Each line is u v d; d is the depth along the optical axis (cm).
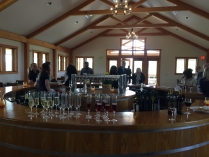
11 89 424
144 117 214
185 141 204
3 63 759
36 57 1005
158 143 196
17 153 206
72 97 219
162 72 1289
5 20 668
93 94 375
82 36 1227
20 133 203
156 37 1288
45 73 377
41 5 686
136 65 1327
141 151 193
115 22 1277
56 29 938
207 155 218
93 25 1089
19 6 628
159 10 777
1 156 213
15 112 226
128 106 383
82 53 1366
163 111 245
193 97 415
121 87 389
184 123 197
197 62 1236
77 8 821
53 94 231
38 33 858
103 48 1344
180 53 1259
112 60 1355
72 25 982
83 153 192
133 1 1070
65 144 193
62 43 1166
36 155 200
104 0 851
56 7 750
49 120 198
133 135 191
